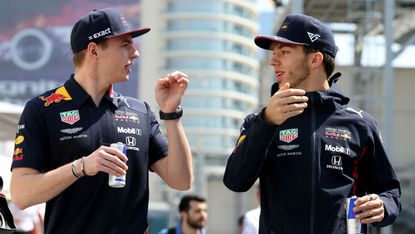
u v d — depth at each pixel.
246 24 86.69
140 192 4.62
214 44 83.44
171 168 4.71
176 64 81.88
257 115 4.22
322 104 4.44
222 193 18.62
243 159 4.23
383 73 12.78
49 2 46.19
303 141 4.37
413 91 15.73
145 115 4.78
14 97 45.97
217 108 83.62
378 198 4.19
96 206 4.49
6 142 10.94
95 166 4.18
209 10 83.25
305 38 4.46
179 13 82.06
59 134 4.52
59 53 45.94
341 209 4.34
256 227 7.19
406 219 15.67
